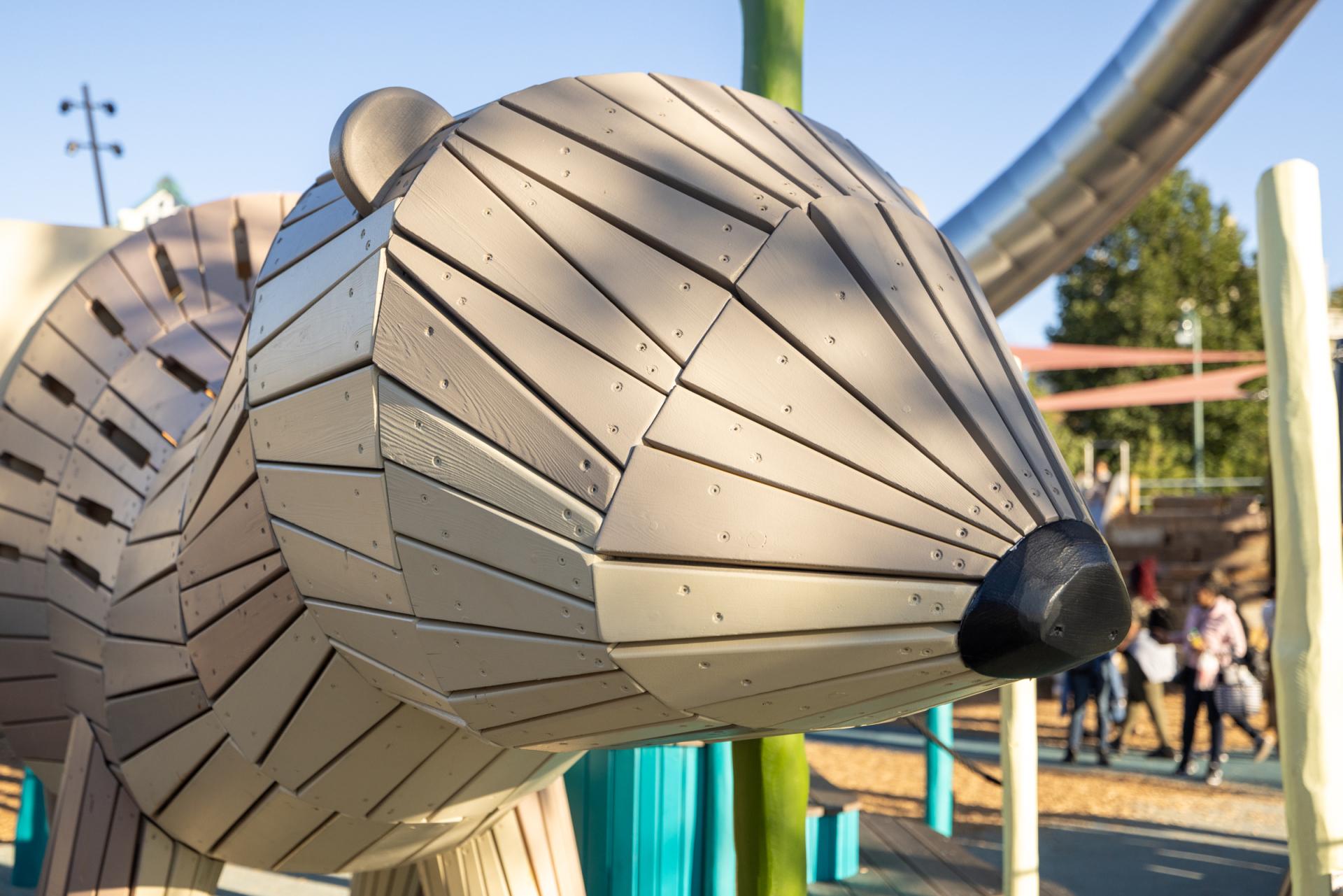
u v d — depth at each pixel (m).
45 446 2.85
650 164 1.36
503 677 1.38
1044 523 1.22
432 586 1.38
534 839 2.31
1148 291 33.47
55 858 2.20
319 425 1.48
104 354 2.89
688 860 4.34
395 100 1.51
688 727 1.38
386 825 1.92
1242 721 9.19
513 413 1.28
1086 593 1.18
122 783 2.20
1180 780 8.35
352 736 1.73
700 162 1.37
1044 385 34.44
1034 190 4.80
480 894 2.26
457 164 1.39
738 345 1.24
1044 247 4.92
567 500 1.25
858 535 1.20
